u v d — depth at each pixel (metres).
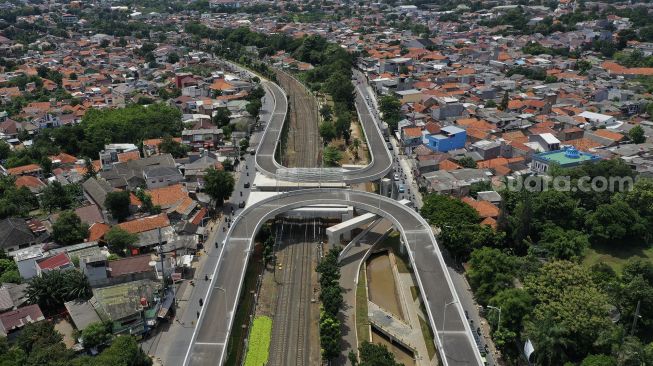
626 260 148.12
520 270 128.75
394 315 130.75
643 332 116.25
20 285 127.00
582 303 109.44
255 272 146.50
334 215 171.38
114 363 98.31
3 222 152.25
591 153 198.88
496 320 113.94
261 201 166.88
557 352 103.62
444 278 127.75
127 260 133.38
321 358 113.62
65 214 152.50
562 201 154.75
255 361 112.38
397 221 154.88
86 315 117.75
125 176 187.50
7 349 105.81
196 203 169.50
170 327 119.50
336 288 125.94
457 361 102.75
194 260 145.25
